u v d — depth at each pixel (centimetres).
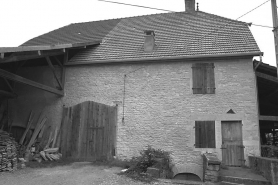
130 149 1007
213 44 1058
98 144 1041
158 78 1039
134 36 1242
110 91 1074
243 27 1146
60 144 1078
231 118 958
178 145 973
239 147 937
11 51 717
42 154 1005
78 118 1084
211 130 964
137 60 1050
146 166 805
